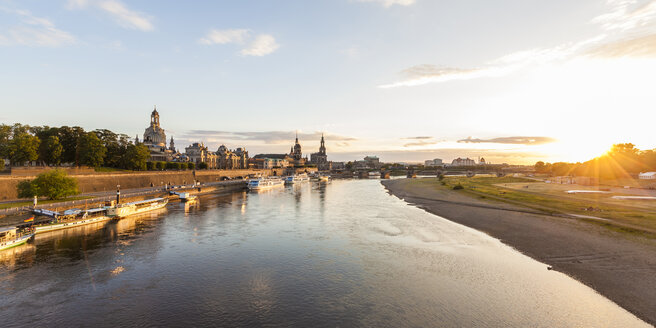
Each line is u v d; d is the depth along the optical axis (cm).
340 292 2838
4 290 2908
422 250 4078
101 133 12256
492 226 5312
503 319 2317
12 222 5191
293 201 9781
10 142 9350
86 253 4016
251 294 2817
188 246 4359
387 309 2505
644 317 2283
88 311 2523
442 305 2555
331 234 5050
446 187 13650
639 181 13988
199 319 2394
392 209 7831
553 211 6194
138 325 2314
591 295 2648
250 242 4569
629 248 3684
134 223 6006
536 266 3372
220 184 13388
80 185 8775
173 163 15675
